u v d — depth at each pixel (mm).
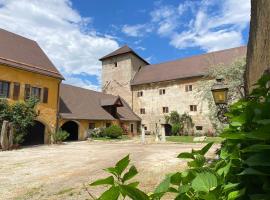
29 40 27297
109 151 15258
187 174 911
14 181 7957
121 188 729
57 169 9719
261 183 781
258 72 2582
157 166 9141
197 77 35500
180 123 36031
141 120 39719
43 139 23672
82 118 27547
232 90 13531
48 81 24609
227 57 35000
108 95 38062
